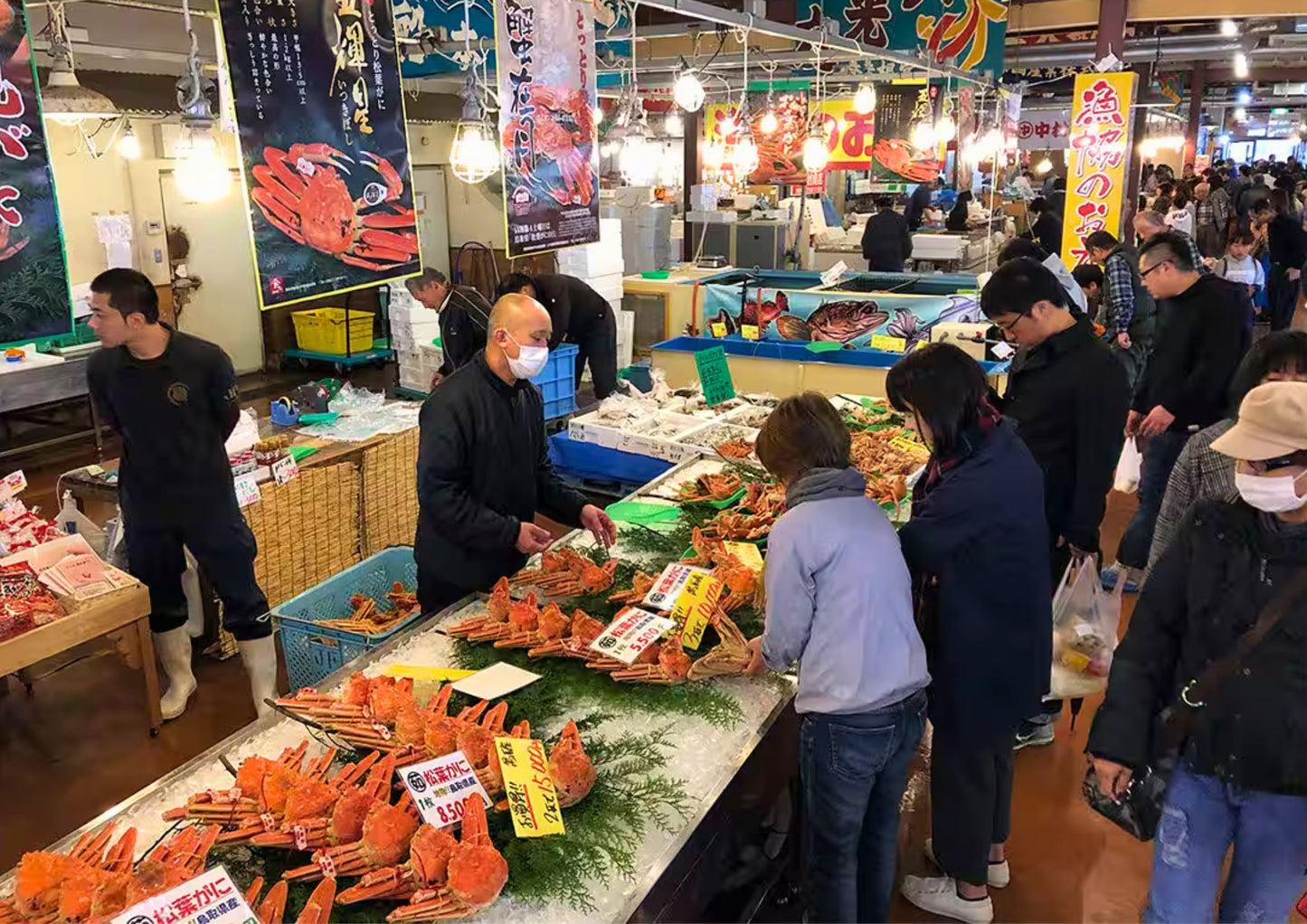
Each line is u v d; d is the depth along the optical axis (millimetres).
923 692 2264
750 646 2359
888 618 2121
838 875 2252
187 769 2008
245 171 2477
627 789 1960
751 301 6559
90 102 3672
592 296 6652
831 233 10961
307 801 1777
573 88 3705
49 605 3318
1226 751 1830
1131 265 5789
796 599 2111
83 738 3707
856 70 8453
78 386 7023
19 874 1575
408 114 10078
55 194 2287
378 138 2863
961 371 2230
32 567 3518
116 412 3404
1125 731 1962
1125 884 2877
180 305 9102
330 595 3547
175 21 7785
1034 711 2414
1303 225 10836
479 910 1635
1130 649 1999
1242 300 3891
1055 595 3178
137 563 3594
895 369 2324
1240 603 1794
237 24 2428
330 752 2006
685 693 2303
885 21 7434
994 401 3293
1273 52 13383
